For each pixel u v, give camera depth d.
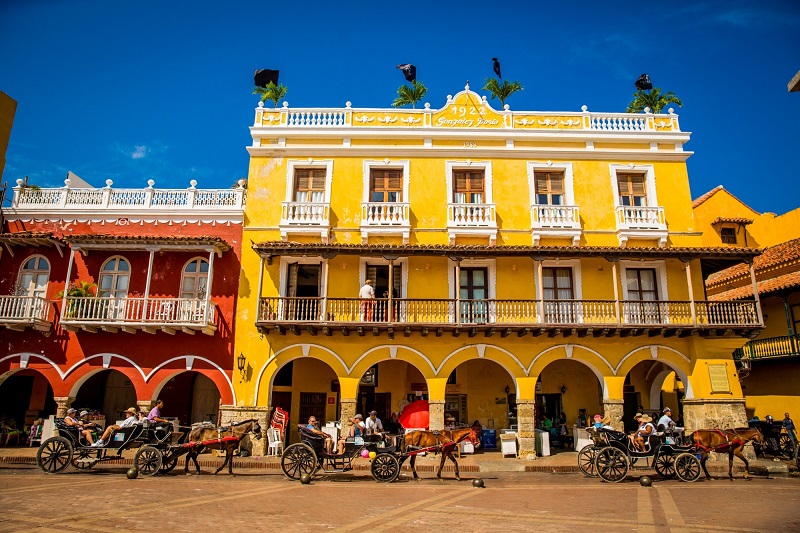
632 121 23.12
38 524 8.31
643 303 20.61
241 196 22.30
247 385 20.02
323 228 21.05
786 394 22.84
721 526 8.77
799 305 23.09
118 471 15.45
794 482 14.50
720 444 15.05
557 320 20.08
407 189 21.91
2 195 22.08
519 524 8.84
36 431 20.42
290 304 20.44
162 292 21.08
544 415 24.34
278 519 9.01
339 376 20.05
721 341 20.38
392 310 19.94
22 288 21.23
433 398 19.91
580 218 21.75
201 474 15.05
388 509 10.09
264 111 22.91
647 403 24.53
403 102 24.45
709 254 19.91
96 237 20.25
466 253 19.66
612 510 10.17
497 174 22.16
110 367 20.33
